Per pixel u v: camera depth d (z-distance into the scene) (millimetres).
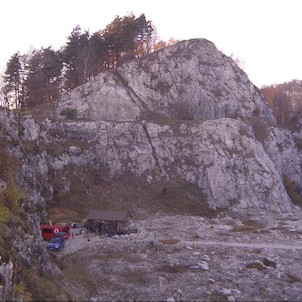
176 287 36750
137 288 36125
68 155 73188
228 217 71062
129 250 46719
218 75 105375
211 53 108188
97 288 35250
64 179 69312
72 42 103750
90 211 59000
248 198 77938
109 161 76812
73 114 87750
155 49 119750
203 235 55156
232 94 103500
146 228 58344
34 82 101062
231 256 45750
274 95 133750
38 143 70000
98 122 80812
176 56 103688
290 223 66188
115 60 110562
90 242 47906
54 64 102750
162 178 77000
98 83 95188
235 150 83750
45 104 94000
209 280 38562
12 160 47156
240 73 109250
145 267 41344
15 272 28203
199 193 76500
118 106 91562
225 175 79125
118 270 40156
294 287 37156
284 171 93625
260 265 42656
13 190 38656
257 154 84812
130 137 81062
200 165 80000
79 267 40156
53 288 29391
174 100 96750
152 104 95312
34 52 107688
